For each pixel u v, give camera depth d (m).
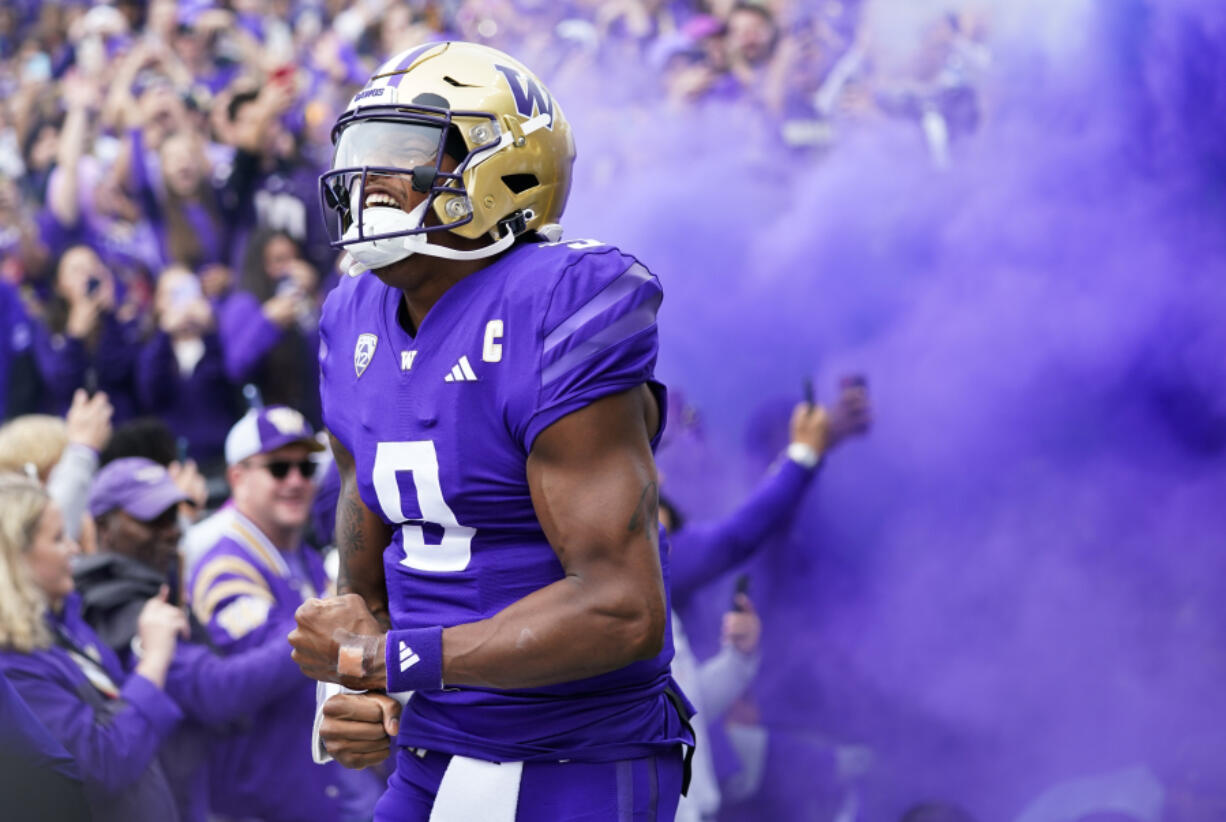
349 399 2.86
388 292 2.84
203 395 9.15
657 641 2.55
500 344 2.59
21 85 12.83
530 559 2.67
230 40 11.80
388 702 2.77
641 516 2.55
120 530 5.30
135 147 10.47
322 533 5.99
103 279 9.91
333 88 10.79
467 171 2.64
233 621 5.23
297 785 5.30
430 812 2.80
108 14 12.45
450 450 2.63
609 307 2.57
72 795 3.55
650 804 2.76
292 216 9.62
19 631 4.44
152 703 4.71
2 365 10.38
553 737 2.70
